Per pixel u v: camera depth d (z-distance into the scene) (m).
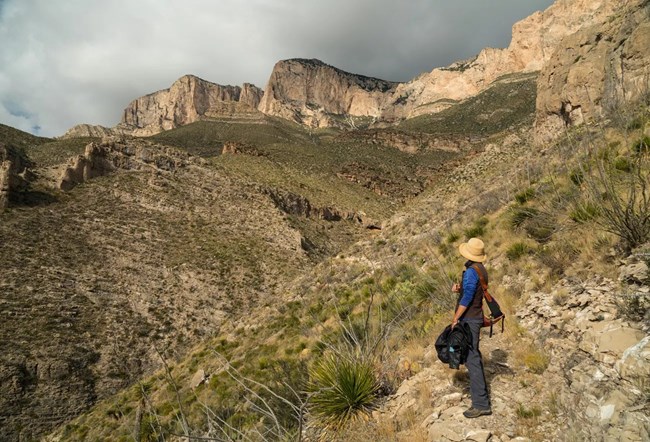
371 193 118.19
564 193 8.66
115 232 55.03
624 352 4.04
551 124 25.72
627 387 3.66
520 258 8.12
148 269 50.53
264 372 12.33
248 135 192.62
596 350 4.37
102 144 69.06
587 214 6.99
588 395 3.87
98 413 19.89
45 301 40.22
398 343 6.95
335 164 135.88
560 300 5.75
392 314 8.94
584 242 6.68
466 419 4.20
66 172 60.97
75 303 41.78
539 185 10.74
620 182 6.85
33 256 45.25
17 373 31.81
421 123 191.75
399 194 120.19
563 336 5.05
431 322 7.15
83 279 45.31
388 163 143.88
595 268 5.97
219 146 175.62
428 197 46.38
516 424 3.97
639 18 19.08
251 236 64.88
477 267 4.48
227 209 70.00
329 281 19.86
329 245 75.31
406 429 4.52
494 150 47.09
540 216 8.62
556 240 7.67
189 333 42.91
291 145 153.88
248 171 101.31
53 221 52.53
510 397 4.43
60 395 32.31
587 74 22.02
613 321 4.64
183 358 22.50
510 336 5.70
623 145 7.12
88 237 52.31
